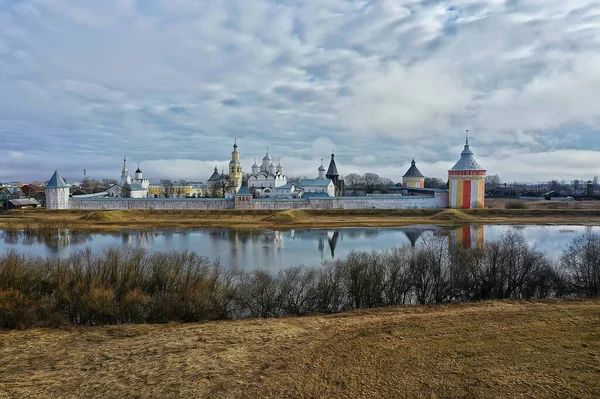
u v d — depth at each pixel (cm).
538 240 8631
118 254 4838
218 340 2928
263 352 2664
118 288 3888
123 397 2119
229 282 4153
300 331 3088
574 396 2055
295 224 11638
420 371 2336
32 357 2670
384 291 4334
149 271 4341
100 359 2620
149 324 3406
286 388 2172
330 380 2253
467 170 14888
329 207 14788
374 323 3206
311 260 6525
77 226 10812
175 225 11225
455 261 4584
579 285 4538
